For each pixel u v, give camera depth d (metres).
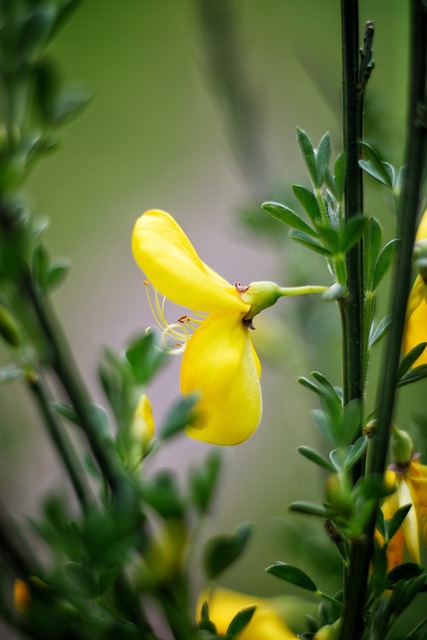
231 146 0.33
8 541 0.21
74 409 0.20
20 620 0.21
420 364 0.23
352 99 0.21
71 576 0.20
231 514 0.42
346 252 0.21
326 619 0.23
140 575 0.19
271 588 0.35
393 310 0.21
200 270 0.22
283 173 0.33
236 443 0.23
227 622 0.23
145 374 0.21
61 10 0.20
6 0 0.20
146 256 0.22
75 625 0.20
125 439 0.21
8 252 0.20
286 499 0.42
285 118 0.47
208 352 0.22
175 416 0.19
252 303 0.23
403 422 0.32
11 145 0.20
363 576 0.21
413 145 0.20
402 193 0.21
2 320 0.21
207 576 0.19
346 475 0.21
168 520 0.19
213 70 0.33
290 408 0.38
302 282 0.32
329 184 0.22
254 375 0.23
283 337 0.32
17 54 0.20
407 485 0.22
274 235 0.32
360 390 0.21
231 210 0.35
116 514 0.19
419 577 0.22
